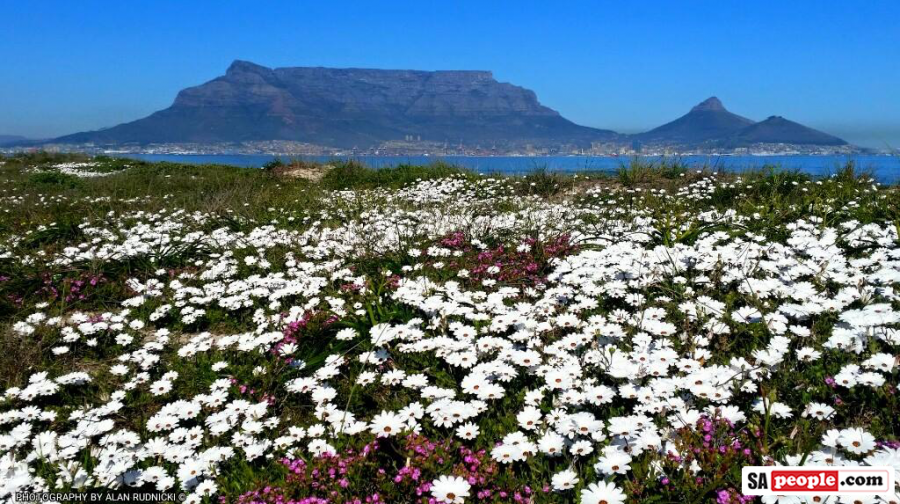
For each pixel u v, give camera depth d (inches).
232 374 173.0
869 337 134.3
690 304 169.5
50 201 538.9
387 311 192.2
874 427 107.1
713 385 120.3
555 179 576.4
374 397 149.3
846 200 333.4
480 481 103.0
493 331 171.2
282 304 231.8
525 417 118.4
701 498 91.1
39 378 168.6
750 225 282.7
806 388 122.2
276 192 600.7
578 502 95.2
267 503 105.6
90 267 279.1
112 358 196.9
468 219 363.9
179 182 695.7
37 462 128.7
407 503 103.3
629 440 107.2
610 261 222.8
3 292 250.1
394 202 491.8
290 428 132.6
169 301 246.2
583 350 154.8
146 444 132.5
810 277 189.9
